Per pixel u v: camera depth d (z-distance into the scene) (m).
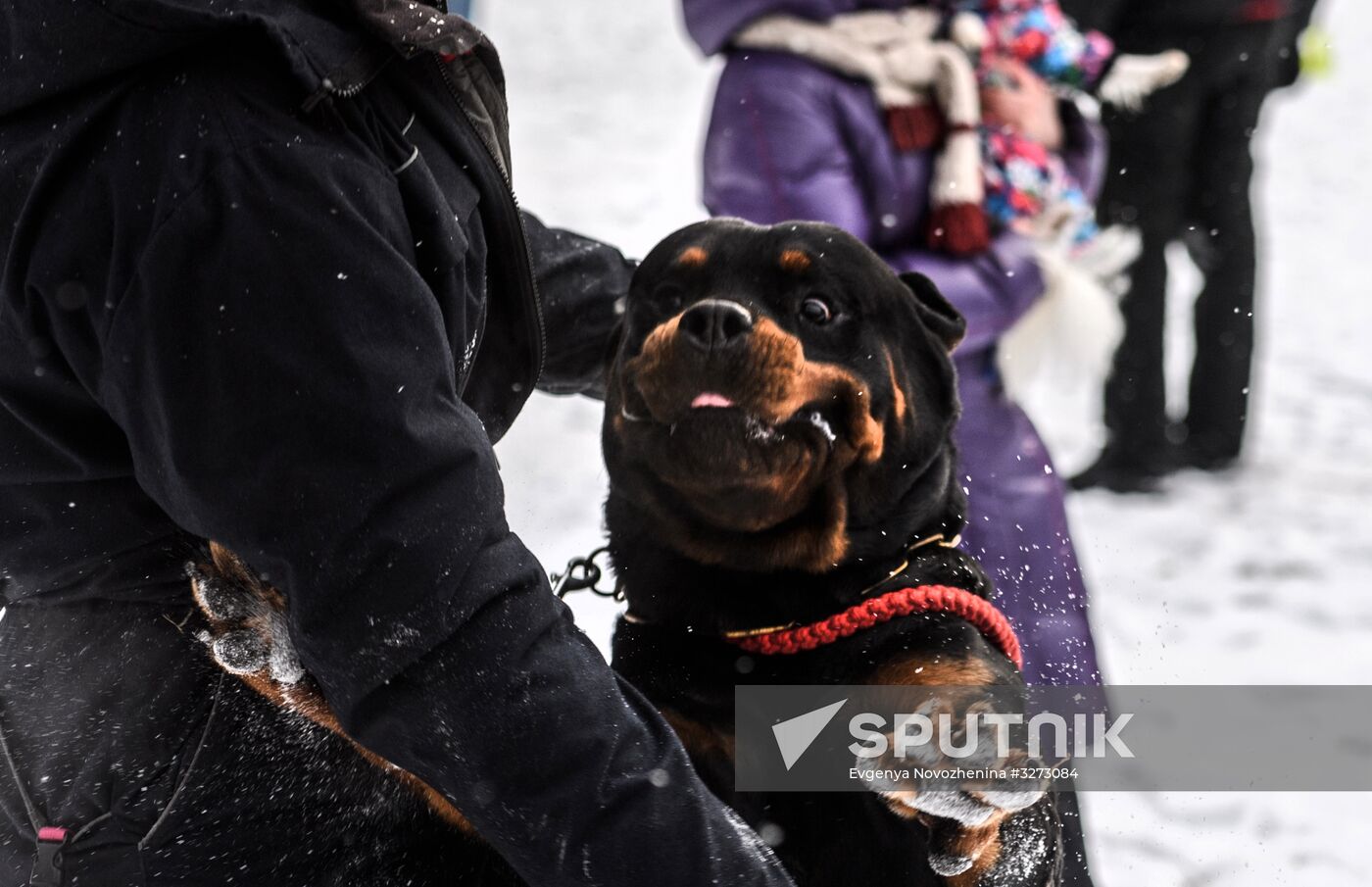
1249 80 6.20
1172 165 6.07
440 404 1.61
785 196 3.16
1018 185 3.19
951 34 3.29
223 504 1.54
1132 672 4.55
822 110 3.16
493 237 1.92
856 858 2.19
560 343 2.58
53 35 1.60
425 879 1.88
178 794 1.73
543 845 1.60
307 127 1.60
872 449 2.16
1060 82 3.44
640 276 2.33
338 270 1.54
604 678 1.67
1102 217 6.16
